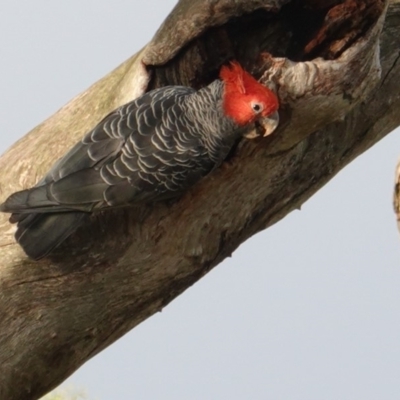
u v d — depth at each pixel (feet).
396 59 41.47
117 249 37.96
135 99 37.55
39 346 39.22
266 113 35.35
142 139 36.19
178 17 36.96
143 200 36.35
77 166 35.96
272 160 38.65
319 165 41.63
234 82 35.83
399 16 40.86
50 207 35.73
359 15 35.78
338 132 41.37
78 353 40.37
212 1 36.35
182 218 38.37
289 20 37.78
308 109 36.45
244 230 41.63
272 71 35.86
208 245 40.32
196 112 36.65
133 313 40.68
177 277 40.37
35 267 37.78
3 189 39.52
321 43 36.81
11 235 37.96
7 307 38.32
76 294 38.65
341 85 36.04
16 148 40.29
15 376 39.34
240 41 38.06
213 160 36.83
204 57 38.11
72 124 39.99
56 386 40.93
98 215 37.40
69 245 37.50
